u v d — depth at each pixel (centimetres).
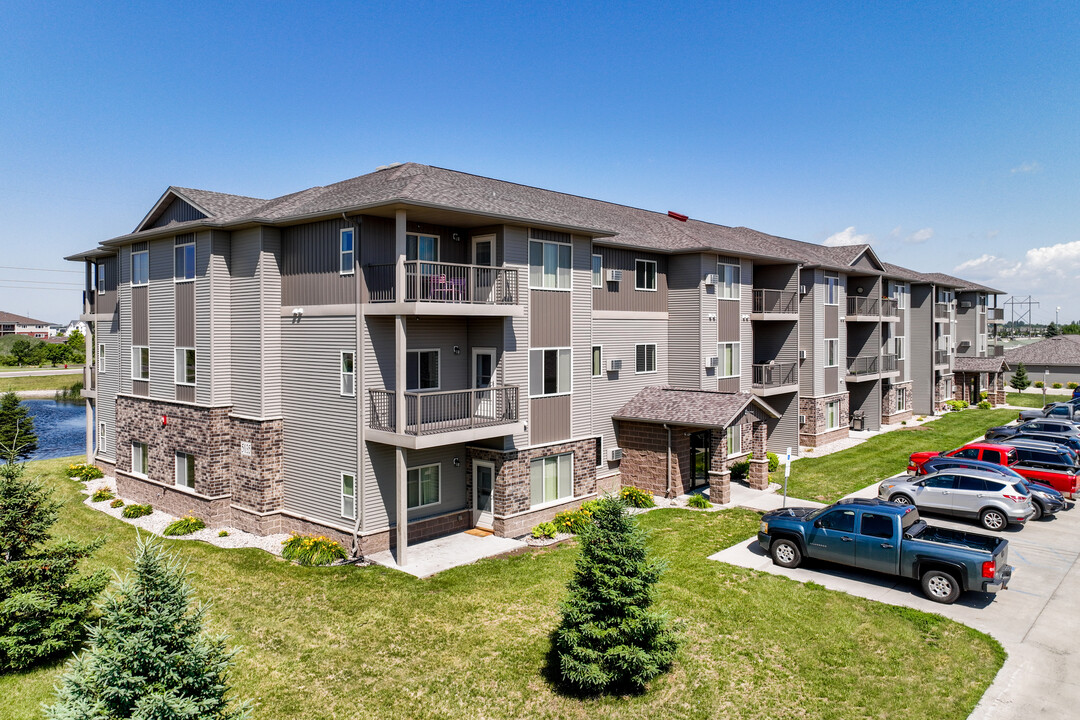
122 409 2533
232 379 2123
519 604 1477
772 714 1060
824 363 3412
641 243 2512
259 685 1164
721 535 1947
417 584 1600
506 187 2425
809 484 2591
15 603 1180
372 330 1819
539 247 2042
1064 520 2133
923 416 4406
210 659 839
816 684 1139
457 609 1456
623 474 2512
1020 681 1134
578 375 2192
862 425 3875
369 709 1095
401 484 1739
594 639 1107
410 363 1912
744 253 2819
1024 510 1978
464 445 2053
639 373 2616
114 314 2748
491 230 1941
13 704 1094
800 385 3347
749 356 2958
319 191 2227
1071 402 4491
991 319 5959
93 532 2075
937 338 4703
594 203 2959
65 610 1231
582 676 1080
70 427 5331
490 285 1939
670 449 2375
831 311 3475
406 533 1766
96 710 744
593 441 2247
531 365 2028
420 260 1844
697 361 2653
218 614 1443
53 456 4075
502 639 1317
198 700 806
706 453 2628
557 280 2108
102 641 791
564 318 2131
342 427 1866
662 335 2722
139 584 811
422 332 1930
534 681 1169
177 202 2320
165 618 788
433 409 1927
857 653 1237
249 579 1647
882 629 1326
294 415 2016
